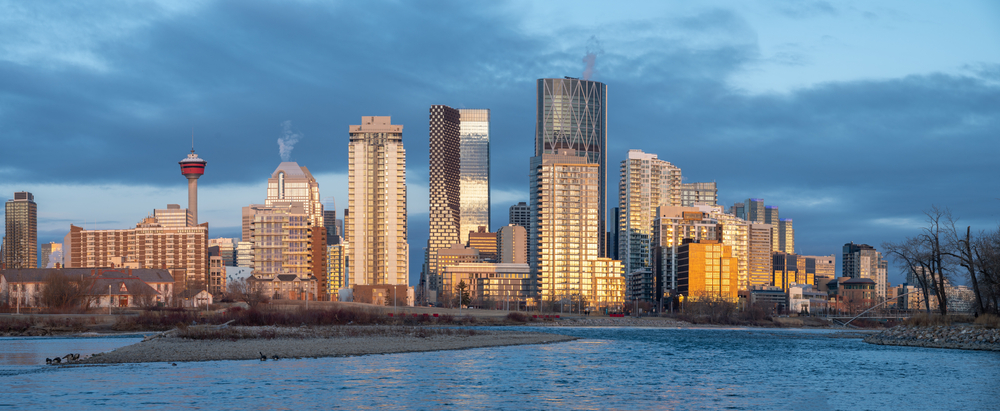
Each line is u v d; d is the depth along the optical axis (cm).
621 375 10969
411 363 12131
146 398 8444
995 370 11644
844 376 10962
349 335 18575
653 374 11138
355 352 13700
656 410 8125
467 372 11044
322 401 8394
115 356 12394
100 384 9406
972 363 12662
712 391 9444
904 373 11306
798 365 12525
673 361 13162
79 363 11625
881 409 8288
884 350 15638
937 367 12081
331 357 12925
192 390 9006
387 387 9431
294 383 9619
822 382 10325
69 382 9556
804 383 10219
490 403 8444
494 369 11475
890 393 9338
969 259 17688
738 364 12662
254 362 11888
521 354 14225
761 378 10731
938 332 17075
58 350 14700
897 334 18412
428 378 10288
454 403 8400
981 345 15525
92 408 7888
